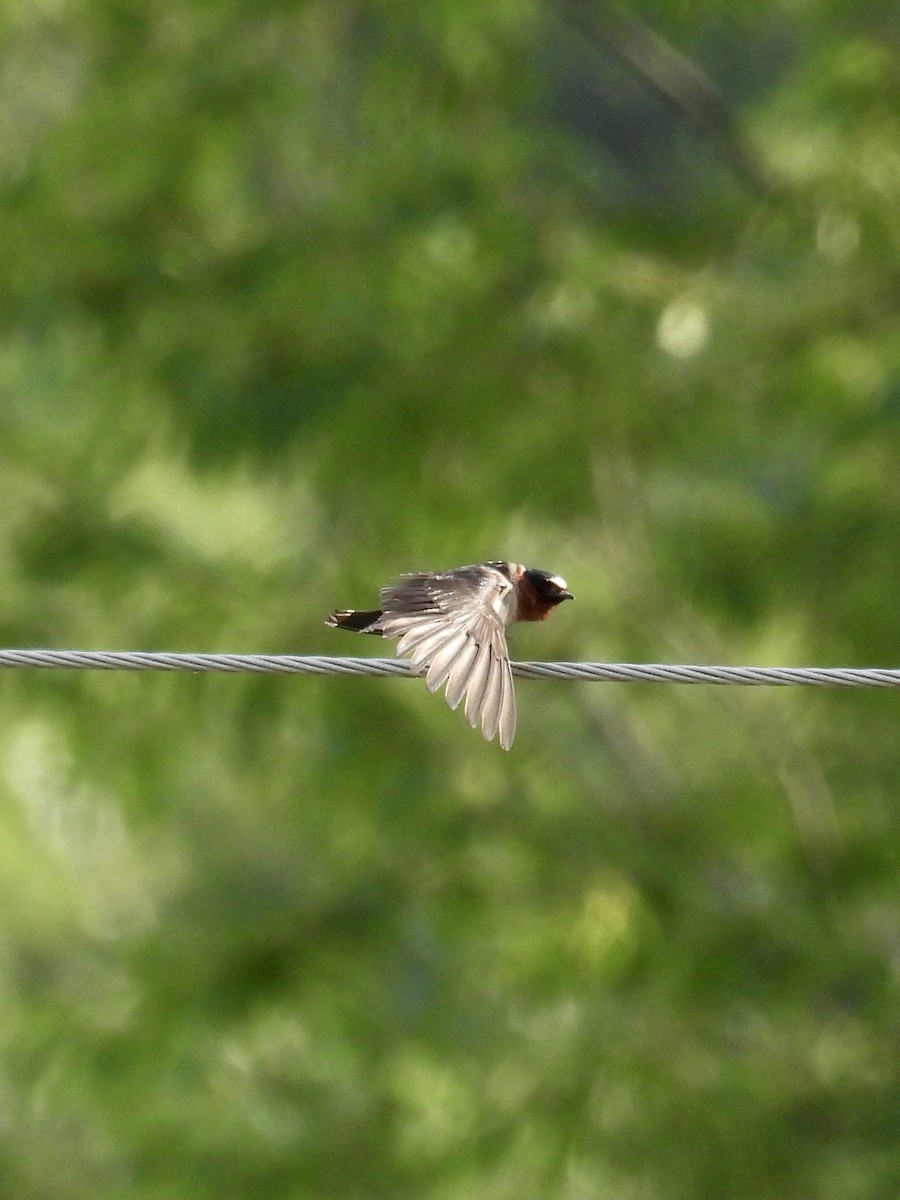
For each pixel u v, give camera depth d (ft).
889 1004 47.80
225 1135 47.98
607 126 70.64
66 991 50.14
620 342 50.47
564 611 52.34
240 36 53.62
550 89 57.00
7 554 51.67
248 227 53.36
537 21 56.24
